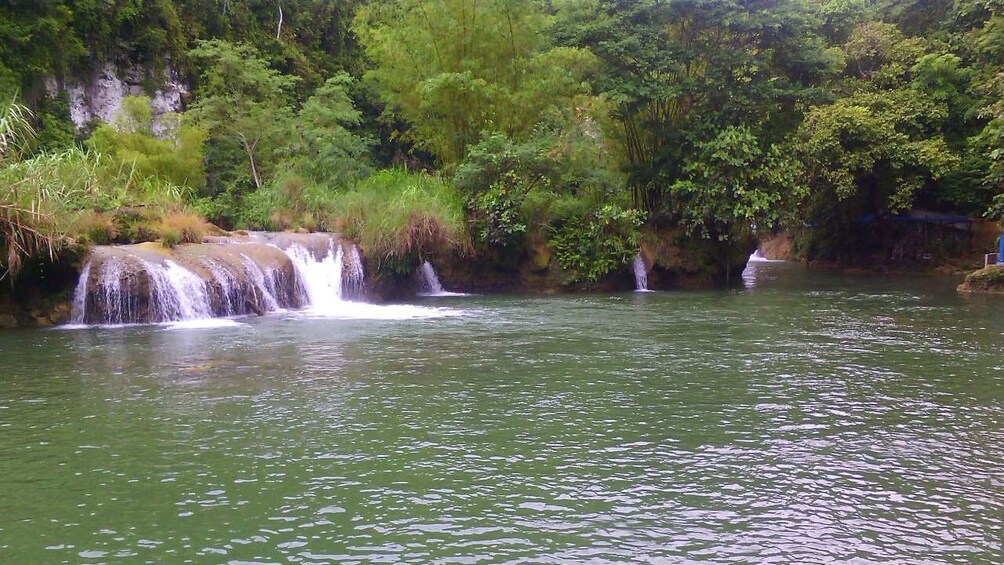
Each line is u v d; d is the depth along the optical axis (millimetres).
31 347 12289
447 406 8570
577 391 9344
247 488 5996
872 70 34281
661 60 26078
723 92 26688
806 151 29562
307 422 7855
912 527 5273
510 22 25812
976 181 32000
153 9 30719
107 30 28734
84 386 9461
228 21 34875
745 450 6996
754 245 29625
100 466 6496
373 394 9117
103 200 17703
